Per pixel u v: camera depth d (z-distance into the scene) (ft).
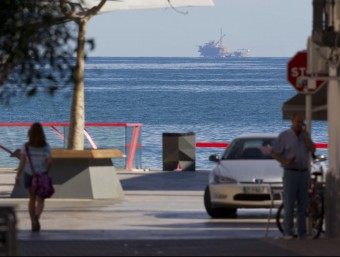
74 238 119.34
